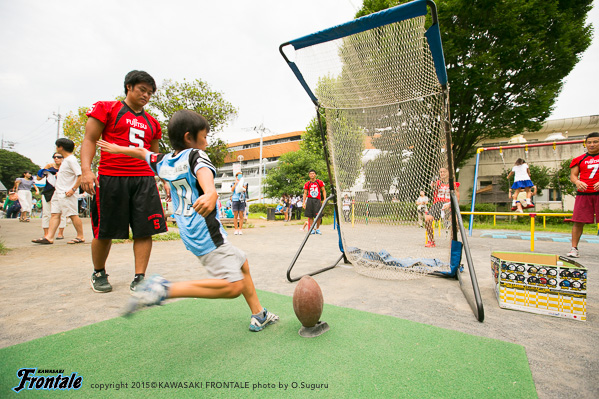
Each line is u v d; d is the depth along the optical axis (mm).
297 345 1749
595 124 16672
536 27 11758
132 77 2783
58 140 5688
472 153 16094
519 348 1712
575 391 1320
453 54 11859
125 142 2770
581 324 2117
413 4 2582
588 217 4453
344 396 1267
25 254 4750
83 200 15094
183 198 1760
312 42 3223
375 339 1827
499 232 9281
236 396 1270
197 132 1807
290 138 59375
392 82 3326
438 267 3432
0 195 31125
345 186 3869
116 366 1520
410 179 3607
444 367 1506
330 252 5410
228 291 1684
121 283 3143
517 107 12898
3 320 2135
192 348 1716
